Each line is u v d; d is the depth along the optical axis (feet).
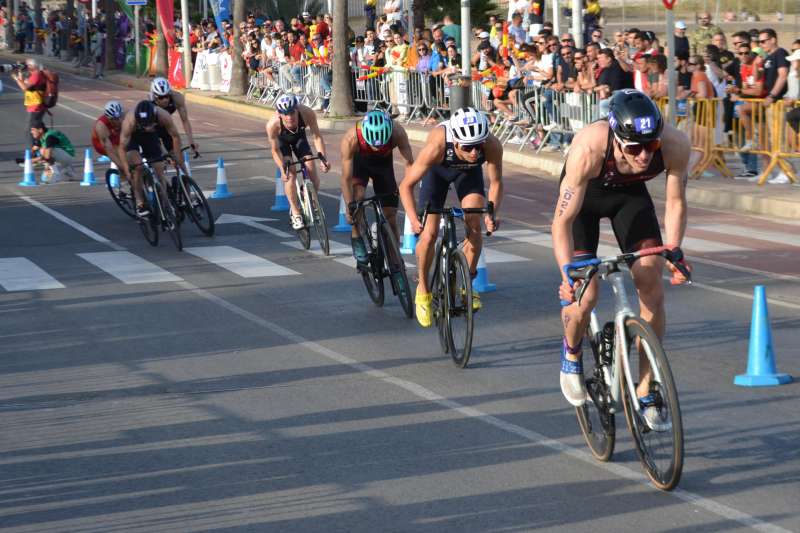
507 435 54.39
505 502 45.19
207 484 48.24
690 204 136.36
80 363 71.00
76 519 44.37
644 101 44.24
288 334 77.82
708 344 71.26
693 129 147.64
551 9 300.61
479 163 69.97
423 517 43.78
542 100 174.91
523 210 135.33
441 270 69.97
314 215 109.19
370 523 43.29
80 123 263.49
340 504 45.42
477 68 199.52
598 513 43.60
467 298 65.98
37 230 128.57
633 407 46.16
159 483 48.52
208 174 175.94
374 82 242.58
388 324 80.33
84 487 48.21
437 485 47.44
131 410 60.34
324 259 106.73
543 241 114.11
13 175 180.04
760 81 140.15
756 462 48.98
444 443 53.36
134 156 115.24
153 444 54.24
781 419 55.31
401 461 50.80
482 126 67.31
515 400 60.54
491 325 79.00
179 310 86.07
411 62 223.71
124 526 43.50
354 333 77.77
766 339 62.54
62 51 538.88
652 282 47.78
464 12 180.65
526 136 181.06
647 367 45.70
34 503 46.32
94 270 103.50
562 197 47.03
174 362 70.79
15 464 51.65
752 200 129.29
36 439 55.47
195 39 364.38
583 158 46.19
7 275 101.76
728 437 52.80
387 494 46.50
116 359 71.87
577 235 50.03
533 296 88.02
